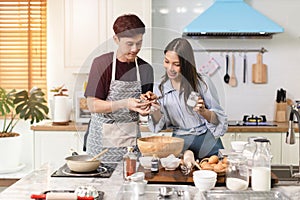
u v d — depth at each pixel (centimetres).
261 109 471
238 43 469
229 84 471
